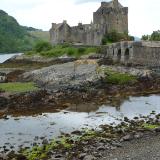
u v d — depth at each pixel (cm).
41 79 7981
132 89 7206
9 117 5294
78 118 5172
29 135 4378
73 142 3909
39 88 7050
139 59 9438
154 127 4278
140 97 6688
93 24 13688
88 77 7544
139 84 7462
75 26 14350
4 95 6297
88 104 6119
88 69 8119
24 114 5462
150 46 9175
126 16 14038
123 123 4688
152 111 5484
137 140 3731
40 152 3619
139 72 7856
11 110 5697
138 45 9438
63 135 4291
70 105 6038
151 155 3156
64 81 7594
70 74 7856
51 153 3538
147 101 6334
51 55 12312
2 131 4569
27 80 8312
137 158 3105
